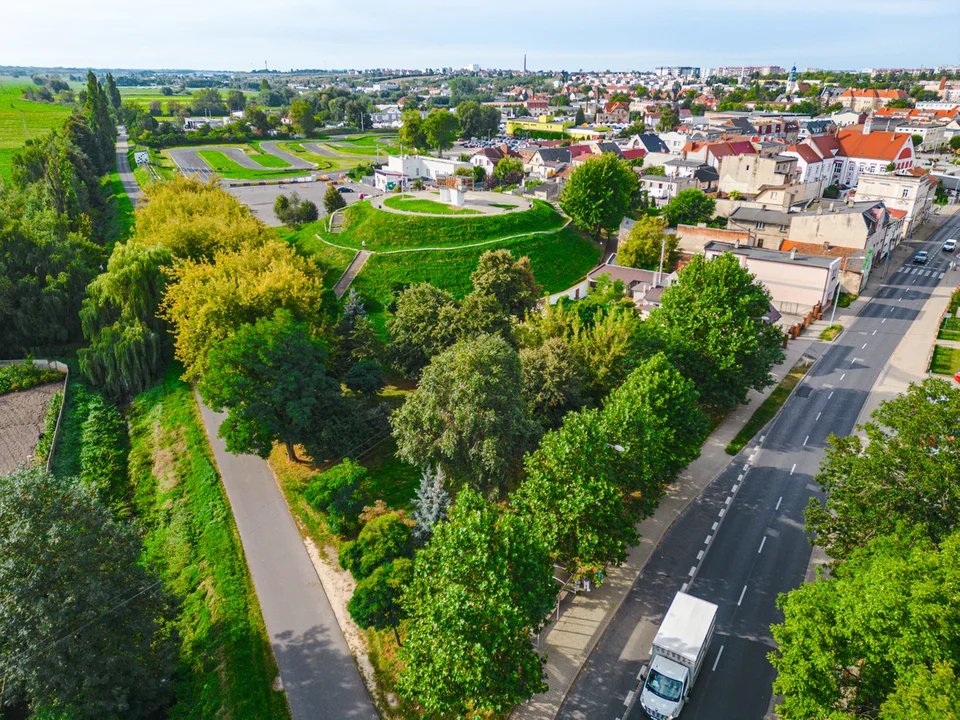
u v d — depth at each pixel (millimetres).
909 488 36500
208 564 48312
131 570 38250
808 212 111062
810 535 49031
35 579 33312
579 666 37938
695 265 65875
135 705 37031
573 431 42969
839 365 76875
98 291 82000
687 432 50938
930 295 98938
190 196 106812
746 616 41500
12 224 86688
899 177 127250
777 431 63656
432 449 47344
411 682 31781
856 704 28953
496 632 31031
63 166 143750
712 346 59719
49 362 81438
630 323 62875
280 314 58625
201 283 70188
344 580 45312
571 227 126500
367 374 67688
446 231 115500
